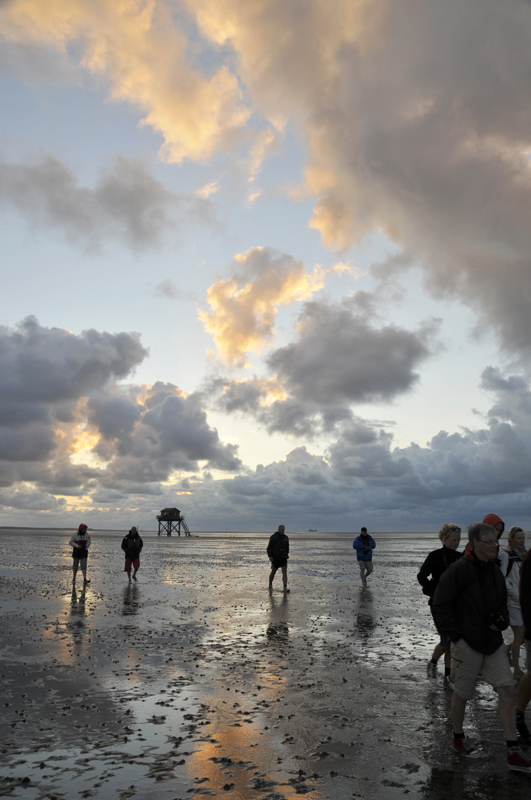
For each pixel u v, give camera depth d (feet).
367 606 54.60
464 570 18.57
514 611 27.66
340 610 51.67
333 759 17.69
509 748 17.15
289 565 121.60
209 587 71.26
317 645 35.70
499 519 28.09
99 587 70.33
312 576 90.84
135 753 18.08
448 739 19.60
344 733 20.06
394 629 41.88
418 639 38.01
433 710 22.82
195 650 33.94
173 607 52.70
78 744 18.86
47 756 17.84
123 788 15.52
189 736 19.66
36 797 14.97
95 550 186.09
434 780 16.20
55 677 27.63
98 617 46.47
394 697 24.53
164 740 19.25
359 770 16.88
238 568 109.09
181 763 17.29
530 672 19.36
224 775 16.42
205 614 48.57
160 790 15.39
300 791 15.39
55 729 20.33
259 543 327.26
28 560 129.80
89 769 16.83
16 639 37.14
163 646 35.09
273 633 39.81
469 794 15.28
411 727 20.77
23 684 26.37
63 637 37.86
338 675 28.19
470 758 17.90
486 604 18.34
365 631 40.93
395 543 335.26
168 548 231.30
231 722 21.16
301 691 25.32
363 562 72.13
